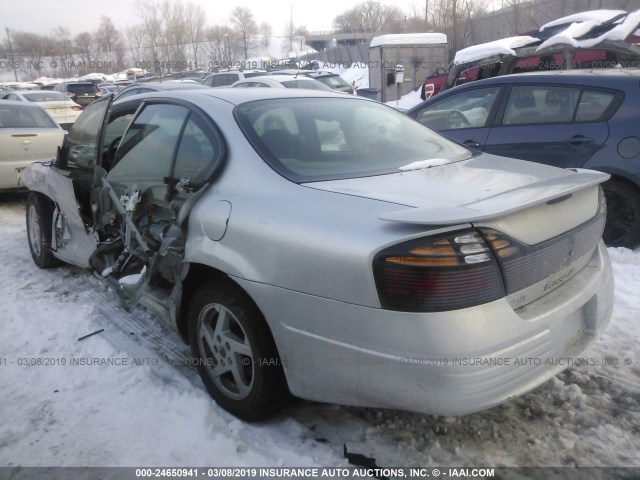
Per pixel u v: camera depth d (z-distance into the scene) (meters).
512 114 5.35
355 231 2.18
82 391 3.03
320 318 2.24
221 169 2.84
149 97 3.62
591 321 2.60
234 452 2.51
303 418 2.76
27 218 5.07
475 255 2.04
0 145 7.32
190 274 2.90
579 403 2.79
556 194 2.29
